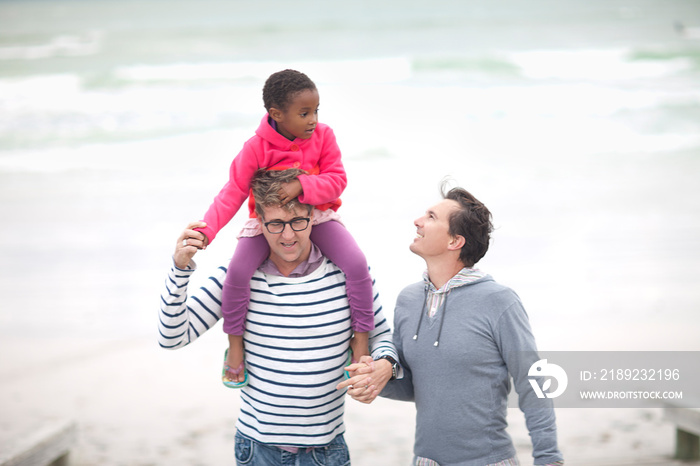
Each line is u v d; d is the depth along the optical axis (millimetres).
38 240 11477
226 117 18781
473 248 2424
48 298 8891
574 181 13812
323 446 2439
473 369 2332
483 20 27719
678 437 4180
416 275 8930
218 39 26453
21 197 13875
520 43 24500
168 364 6621
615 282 8727
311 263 2432
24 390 5926
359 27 27328
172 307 2295
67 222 12430
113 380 6191
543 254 9914
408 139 16938
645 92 19344
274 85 2270
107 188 14422
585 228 11070
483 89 20234
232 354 2424
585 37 24844
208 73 22172
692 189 12914
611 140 16438
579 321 7441
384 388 2602
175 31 27922
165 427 5090
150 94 20391
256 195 2254
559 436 4574
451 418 2342
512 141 16734
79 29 29031
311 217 2328
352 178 14492
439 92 20125
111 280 9633
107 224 12273
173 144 17109
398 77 21562
